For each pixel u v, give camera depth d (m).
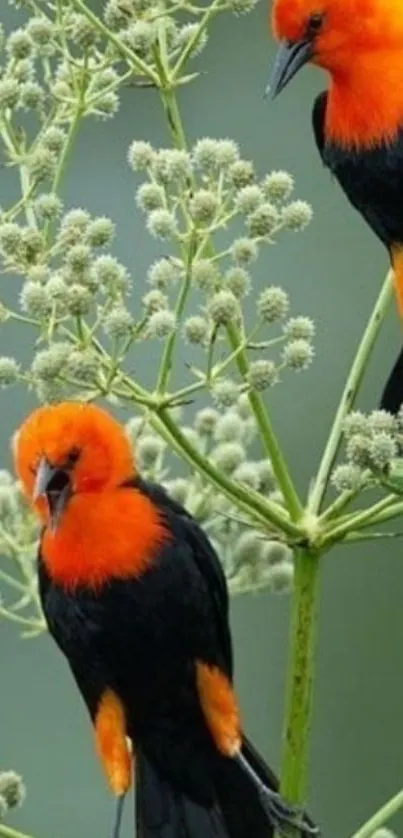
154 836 14.29
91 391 13.12
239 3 13.56
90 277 12.91
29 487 13.92
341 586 19.88
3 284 19.98
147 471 14.39
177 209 15.58
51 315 12.84
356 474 12.64
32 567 14.87
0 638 20.09
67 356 12.75
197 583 14.20
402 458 12.58
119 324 12.75
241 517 13.40
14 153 13.62
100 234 13.09
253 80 21.52
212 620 14.27
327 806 19.00
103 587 14.20
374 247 20.91
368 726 19.33
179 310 12.83
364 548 20.02
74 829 19.23
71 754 19.72
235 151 13.12
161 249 20.05
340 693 19.48
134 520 14.12
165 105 13.51
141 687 14.23
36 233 13.16
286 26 14.55
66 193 20.67
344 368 20.34
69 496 13.99
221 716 14.14
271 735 19.36
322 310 20.66
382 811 12.75
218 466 13.62
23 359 19.83
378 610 19.83
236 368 14.17
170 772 14.28
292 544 12.86
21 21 18.86
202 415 14.05
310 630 12.92
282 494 12.91
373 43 14.59
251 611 19.72
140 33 13.41
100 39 14.72
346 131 15.00
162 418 12.73
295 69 14.59
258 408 12.87
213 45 21.50
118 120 21.03
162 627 14.17
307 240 20.89
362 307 20.67
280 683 19.48
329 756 19.22
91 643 14.32
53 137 13.58
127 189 20.67
